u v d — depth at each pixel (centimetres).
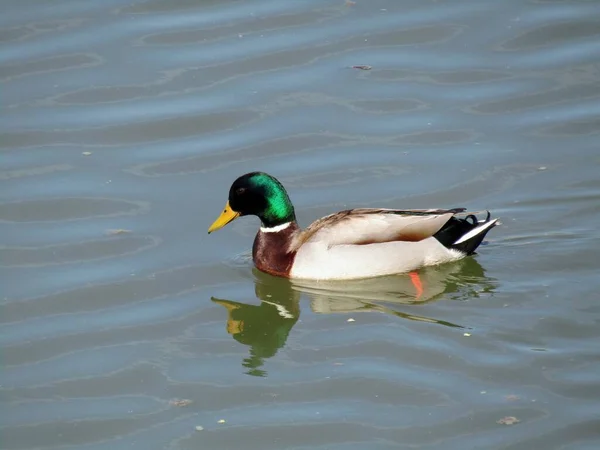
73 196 1673
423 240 1509
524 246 1523
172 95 1886
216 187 1694
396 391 1212
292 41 2008
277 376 1264
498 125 1812
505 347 1280
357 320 1386
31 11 2091
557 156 1731
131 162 1752
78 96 1886
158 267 1527
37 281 1484
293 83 1914
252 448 1131
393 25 2048
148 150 1778
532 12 2070
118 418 1199
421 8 2098
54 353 1331
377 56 1970
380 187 1680
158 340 1362
